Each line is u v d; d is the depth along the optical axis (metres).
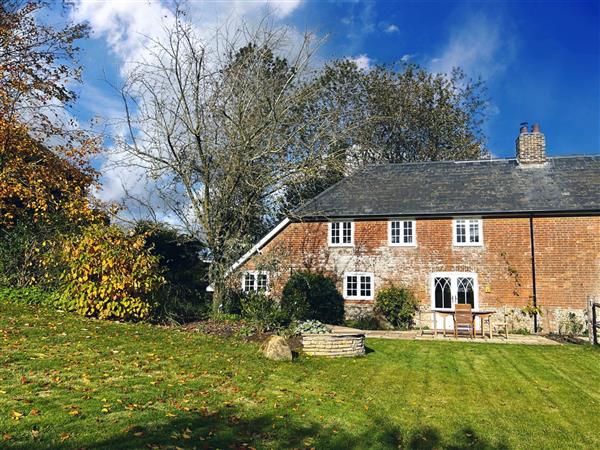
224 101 18.05
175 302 16.67
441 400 9.25
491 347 16.03
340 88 29.39
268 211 19.91
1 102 17.14
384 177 26.64
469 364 12.88
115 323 13.37
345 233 24.61
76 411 6.35
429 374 11.47
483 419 8.20
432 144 40.06
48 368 8.19
